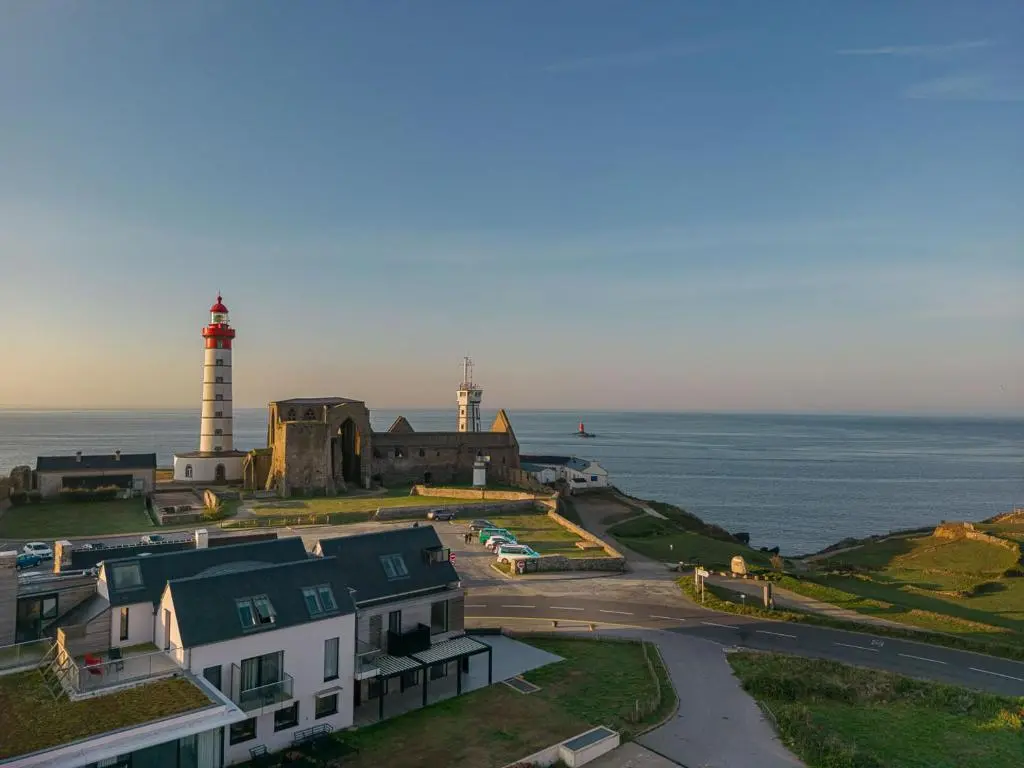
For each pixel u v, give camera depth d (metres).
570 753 32.56
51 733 25.27
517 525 90.88
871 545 99.12
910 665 46.53
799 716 37.38
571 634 51.28
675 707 39.12
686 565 73.00
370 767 32.12
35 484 102.12
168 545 44.44
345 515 90.25
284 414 121.00
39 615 35.41
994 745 35.03
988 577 72.19
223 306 119.06
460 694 40.75
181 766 27.09
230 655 32.12
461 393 164.25
